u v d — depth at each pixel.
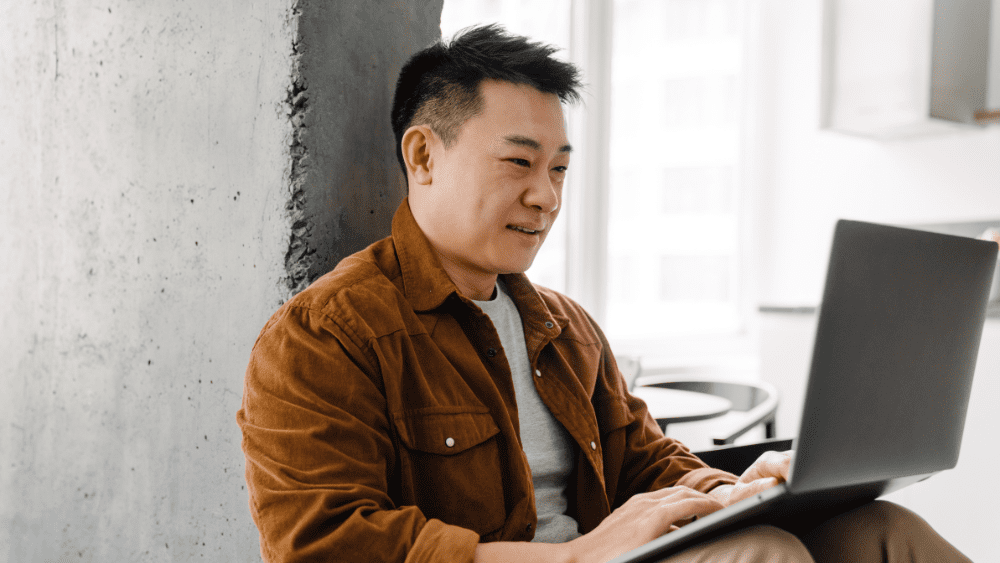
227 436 1.29
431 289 1.04
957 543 2.43
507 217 1.03
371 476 0.87
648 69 3.61
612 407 1.30
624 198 3.53
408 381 0.98
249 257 1.26
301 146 1.20
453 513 0.96
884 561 0.91
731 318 3.99
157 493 1.42
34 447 1.71
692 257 3.83
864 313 0.73
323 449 0.85
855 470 0.77
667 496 0.89
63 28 1.62
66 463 1.62
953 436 0.91
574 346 1.26
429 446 0.96
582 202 3.17
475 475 0.98
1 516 1.79
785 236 3.94
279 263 1.21
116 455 1.50
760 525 0.79
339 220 1.26
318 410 0.88
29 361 1.71
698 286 3.86
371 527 0.81
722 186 3.93
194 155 1.35
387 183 1.36
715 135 3.89
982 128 3.22
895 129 3.23
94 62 1.54
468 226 1.03
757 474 0.99
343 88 1.27
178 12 1.38
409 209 1.11
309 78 1.21
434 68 1.07
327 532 0.81
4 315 1.78
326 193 1.24
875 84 3.13
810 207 3.84
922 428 0.84
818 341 0.70
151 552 1.43
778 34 3.95
